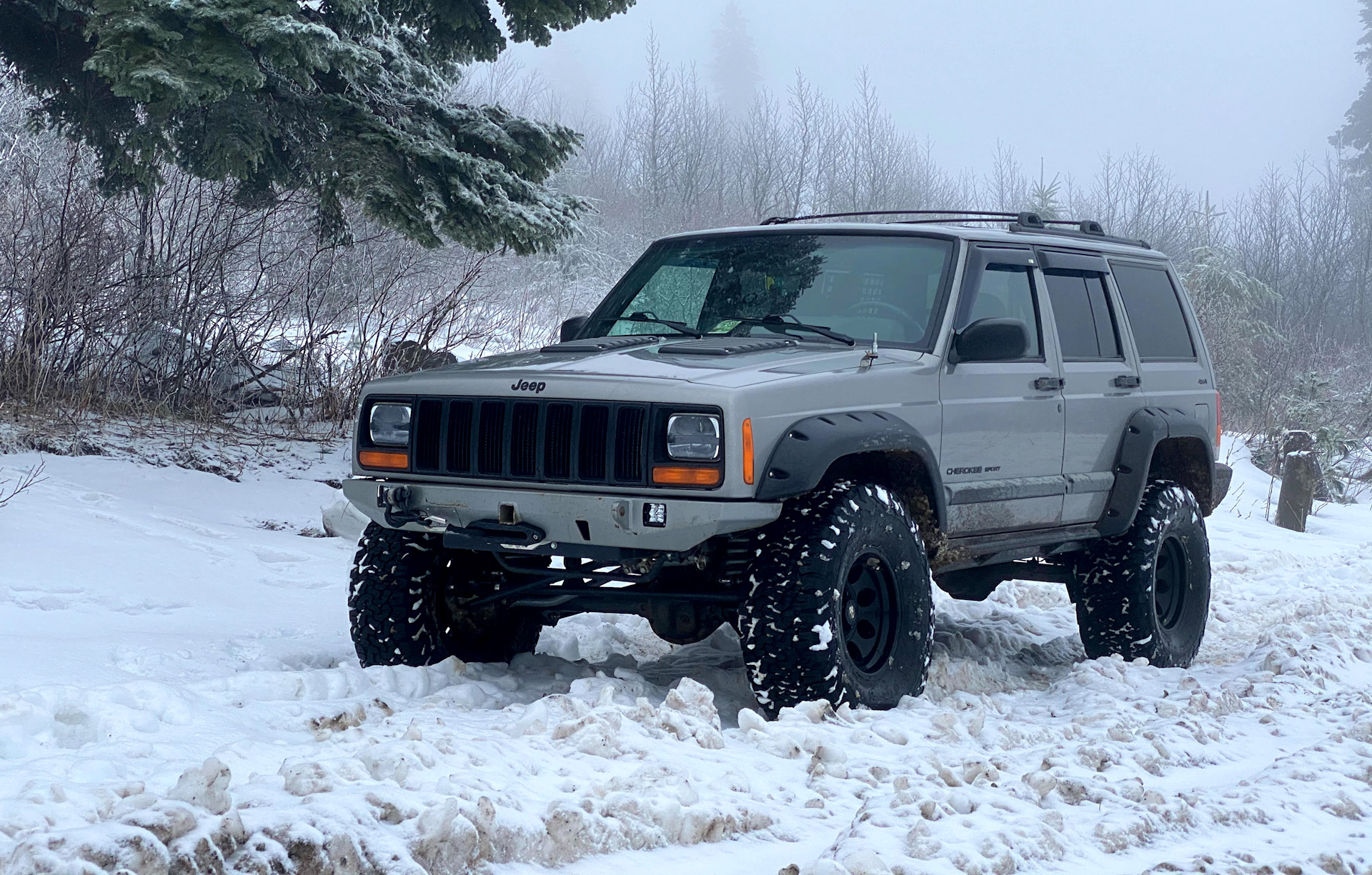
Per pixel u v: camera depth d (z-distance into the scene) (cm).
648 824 340
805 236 623
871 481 545
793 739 437
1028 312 635
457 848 298
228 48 977
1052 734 496
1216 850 349
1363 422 2350
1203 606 734
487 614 581
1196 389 757
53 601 636
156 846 260
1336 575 1122
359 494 525
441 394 508
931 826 339
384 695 499
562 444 482
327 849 280
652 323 618
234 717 431
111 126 1170
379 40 1143
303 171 1201
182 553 777
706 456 466
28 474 902
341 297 1404
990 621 841
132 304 1202
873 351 543
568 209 1170
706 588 535
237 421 1222
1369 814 399
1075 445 643
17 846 255
